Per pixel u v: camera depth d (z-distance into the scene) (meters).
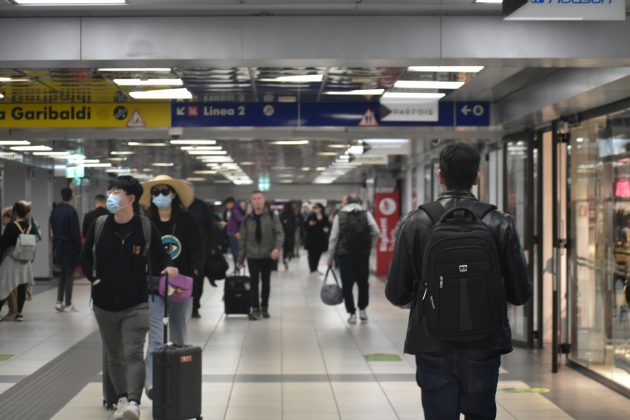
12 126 12.37
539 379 9.27
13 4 6.97
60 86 10.77
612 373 8.90
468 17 7.41
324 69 9.52
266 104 12.33
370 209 29.83
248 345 11.37
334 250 13.81
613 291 8.97
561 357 10.66
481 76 10.17
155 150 20.47
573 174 10.17
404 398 8.13
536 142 11.62
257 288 14.18
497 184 13.29
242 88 11.07
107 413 7.44
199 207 13.33
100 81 10.40
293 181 45.09
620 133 8.93
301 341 11.75
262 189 46.31
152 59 7.43
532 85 10.16
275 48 7.44
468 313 4.12
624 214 8.70
